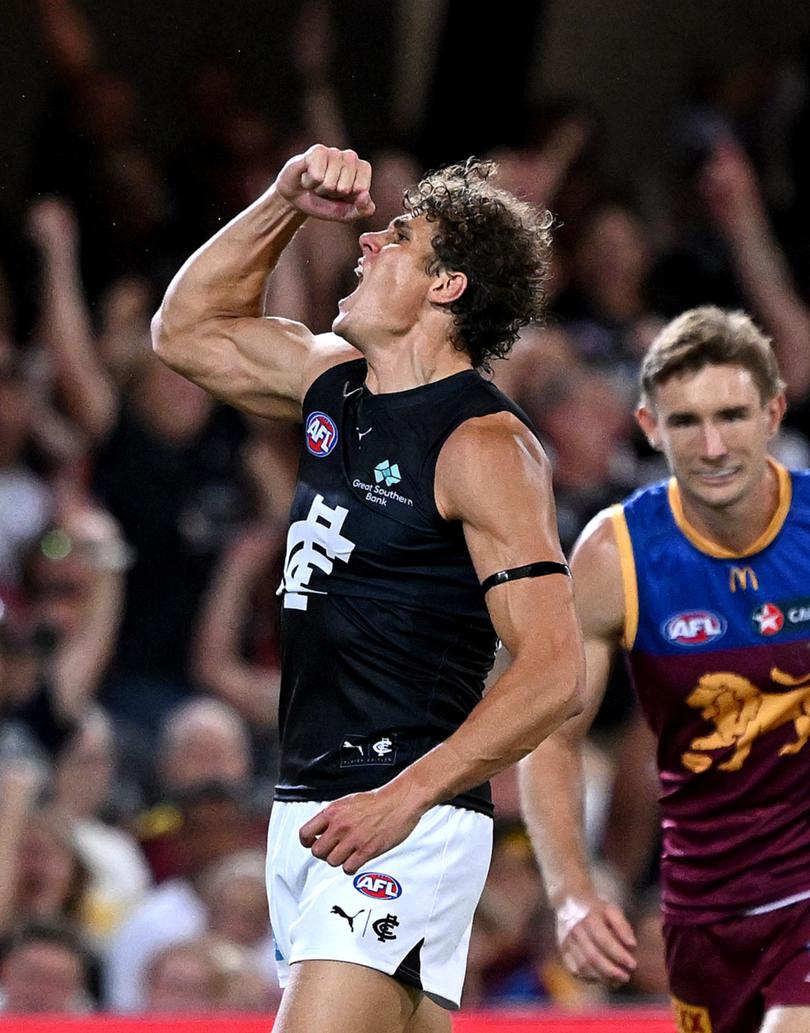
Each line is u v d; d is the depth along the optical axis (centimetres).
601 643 1202
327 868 953
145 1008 1717
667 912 1226
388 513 955
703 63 3300
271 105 2992
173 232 2742
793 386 2864
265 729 2364
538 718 884
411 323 983
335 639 966
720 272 2945
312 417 1002
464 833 966
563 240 2916
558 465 2442
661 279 2947
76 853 1911
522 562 914
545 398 2462
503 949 1875
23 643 2156
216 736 2111
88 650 2217
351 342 996
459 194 994
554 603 909
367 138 3092
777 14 3447
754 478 1144
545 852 1178
